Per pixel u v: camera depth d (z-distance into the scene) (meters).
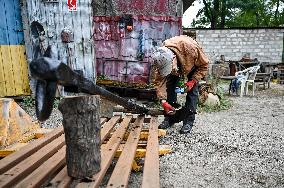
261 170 3.21
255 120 5.75
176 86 4.52
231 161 3.46
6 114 3.53
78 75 1.68
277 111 6.72
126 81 8.00
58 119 5.58
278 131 4.91
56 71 1.35
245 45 16.41
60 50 7.12
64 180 2.11
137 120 4.33
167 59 3.66
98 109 2.18
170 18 7.75
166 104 3.98
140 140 3.76
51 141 3.20
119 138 3.21
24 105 6.92
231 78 9.65
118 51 7.98
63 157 2.57
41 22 7.02
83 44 7.12
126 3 8.34
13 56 7.13
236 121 5.65
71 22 7.05
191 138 4.39
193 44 4.04
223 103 7.36
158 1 8.48
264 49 16.31
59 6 6.99
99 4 8.30
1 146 3.22
